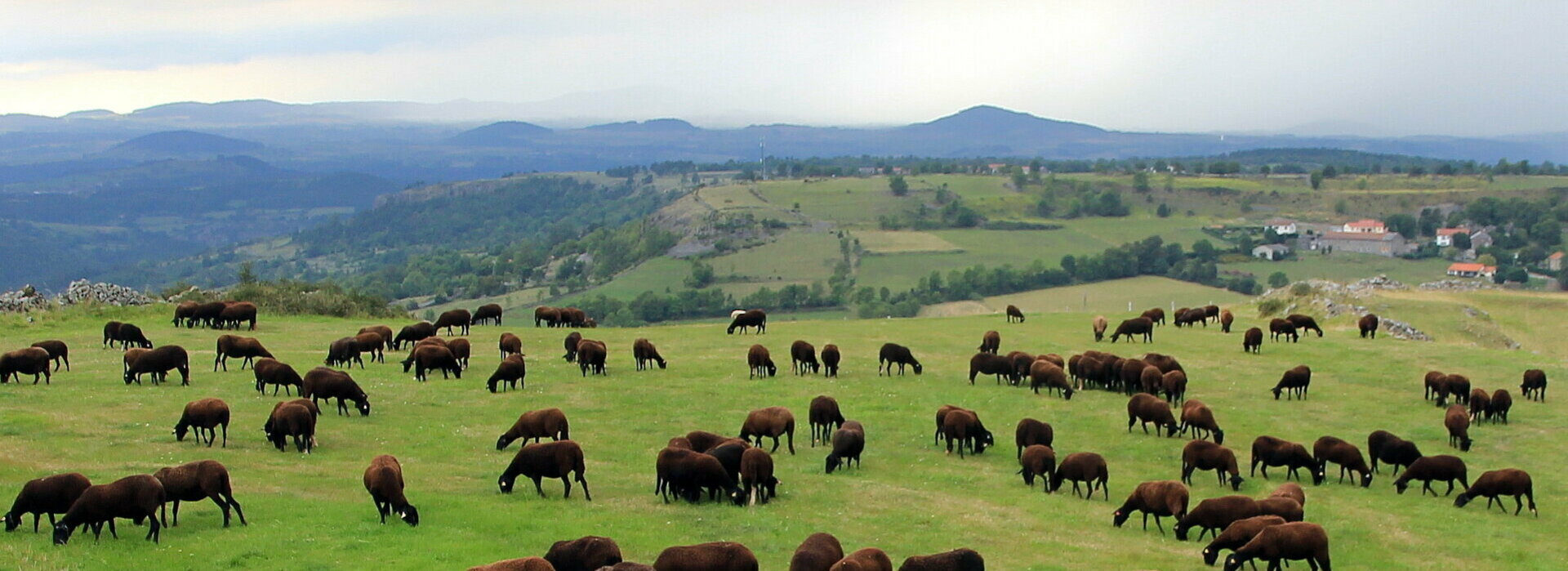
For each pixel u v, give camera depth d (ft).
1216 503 93.40
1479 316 234.58
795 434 133.59
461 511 91.09
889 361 171.32
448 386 151.33
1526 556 91.66
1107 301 538.06
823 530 91.97
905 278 652.48
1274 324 208.44
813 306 592.60
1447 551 93.25
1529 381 153.89
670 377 163.73
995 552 87.56
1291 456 116.78
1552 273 588.91
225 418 110.83
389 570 73.87
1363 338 208.85
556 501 97.35
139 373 141.08
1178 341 209.15
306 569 73.41
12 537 76.59
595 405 143.64
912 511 99.91
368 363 168.35
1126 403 152.46
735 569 71.72
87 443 108.06
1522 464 124.26
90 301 219.00
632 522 90.84
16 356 135.64
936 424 135.95
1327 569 83.05
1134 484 113.80
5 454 100.68
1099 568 84.33
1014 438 133.39
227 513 82.74
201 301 226.58
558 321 231.30
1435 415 146.92
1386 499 110.73
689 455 99.25
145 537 78.43
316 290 256.93
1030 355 167.63
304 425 110.01
